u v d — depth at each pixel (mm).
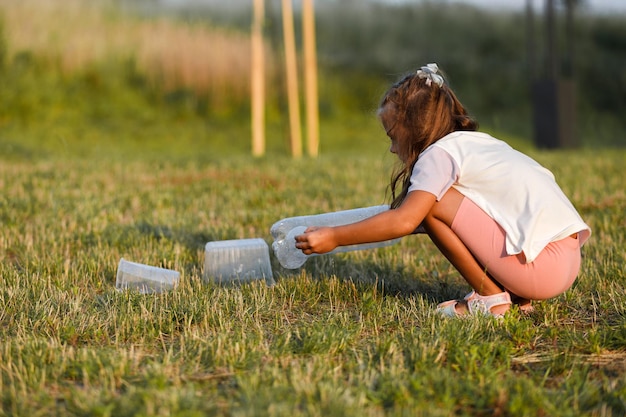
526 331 3846
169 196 8648
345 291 4750
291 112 15953
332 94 23109
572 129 17125
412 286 4977
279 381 3160
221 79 22078
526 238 3873
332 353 3631
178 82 21828
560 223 3955
